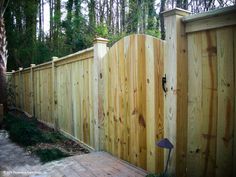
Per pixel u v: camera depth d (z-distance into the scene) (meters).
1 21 7.84
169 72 2.29
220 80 1.99
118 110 3.27
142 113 2.82
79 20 11.63
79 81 4.40
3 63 7.90
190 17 2.13
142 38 2.78
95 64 3.71
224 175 2.00
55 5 13.70
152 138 2.68
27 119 7.18
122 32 10.66
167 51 2.31
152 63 2.64
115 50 3.28
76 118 4.58
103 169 2.91
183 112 2.25
